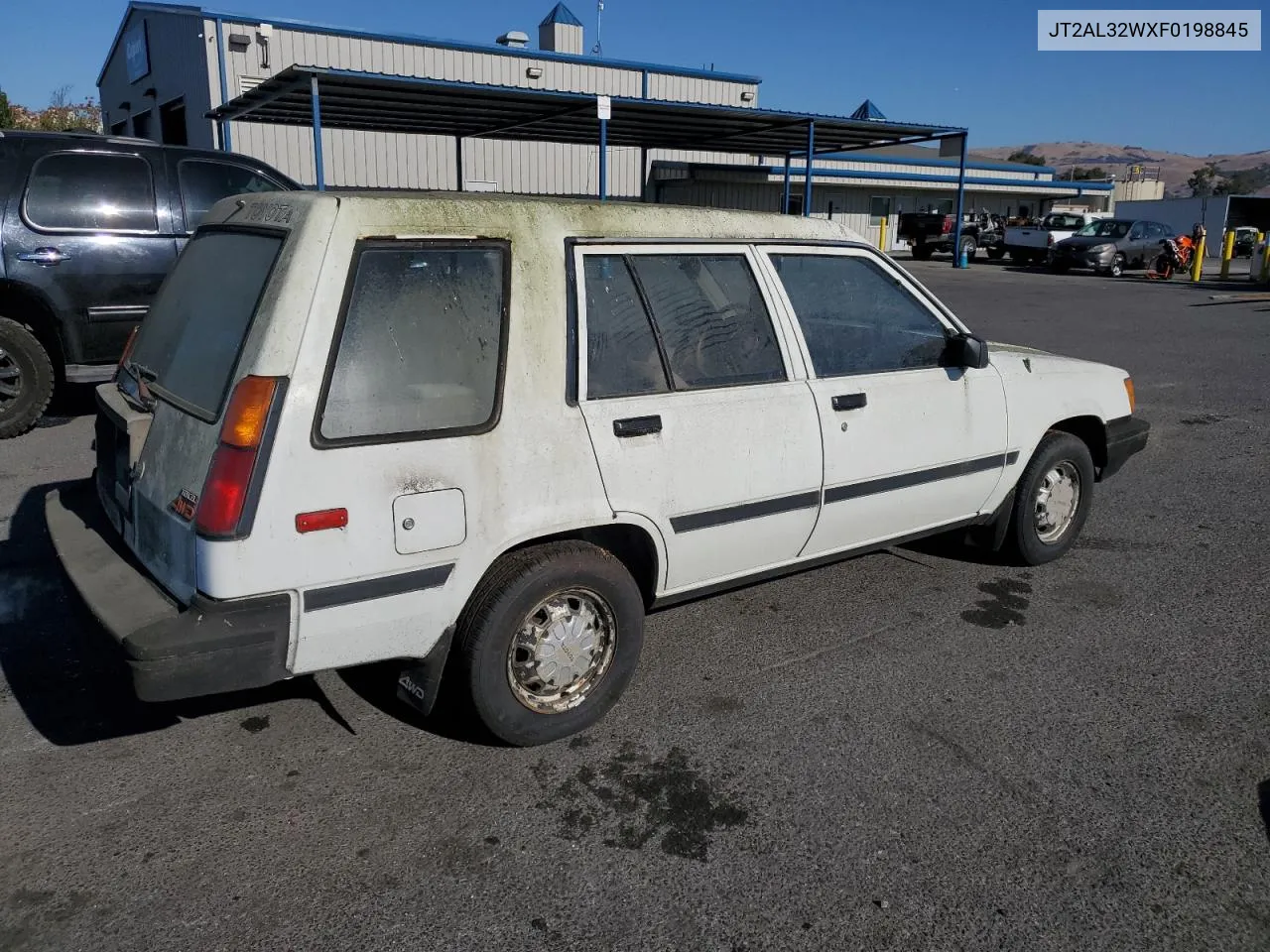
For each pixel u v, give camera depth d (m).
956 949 2.57
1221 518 6.16
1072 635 4.45
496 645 3.24
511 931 2.60
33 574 4.95
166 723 3.62
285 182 8.34
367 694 3.85
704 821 3.08
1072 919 2.68
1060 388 5.02
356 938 2.57
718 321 3.78
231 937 2.56
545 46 27.47
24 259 7.22
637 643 3.61
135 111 23.77
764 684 3.96
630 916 2.67
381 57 20.64
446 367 3.07
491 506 3.15
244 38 19.11
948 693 3.90
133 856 2.88
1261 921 2.68
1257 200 47.69
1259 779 3.33
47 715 3.66
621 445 3.42
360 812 3.10
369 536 2.93
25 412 7.48
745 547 3.89
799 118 15.55
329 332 2.86
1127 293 22.19
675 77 25.30
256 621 2.81
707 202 29.66
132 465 3.29
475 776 3.30
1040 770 3.38
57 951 2.51
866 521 4.27
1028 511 5.01
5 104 22.31
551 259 3.31
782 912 2.69
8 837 2.96
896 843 2.99
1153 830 3.06
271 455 2.77
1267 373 11.24
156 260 7.70
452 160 22.38
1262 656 4.24
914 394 4.31
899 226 33.81
